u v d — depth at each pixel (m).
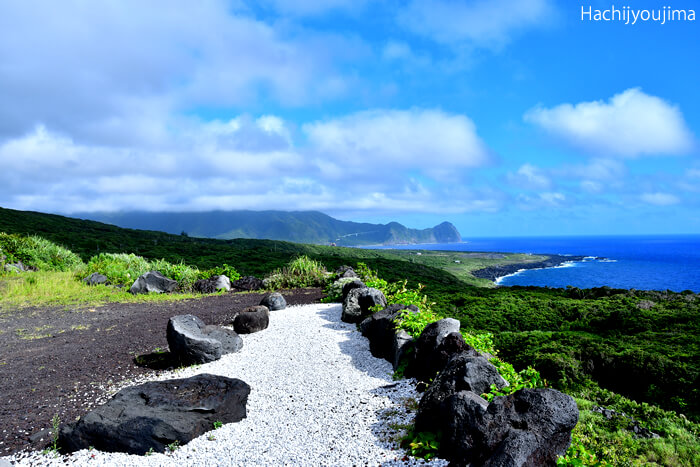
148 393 5.47
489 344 7.29
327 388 6.50
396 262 53.19
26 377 7.14
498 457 3.60
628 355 8.44
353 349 8.36
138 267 19.25
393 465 4.26
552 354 8.97
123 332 10.09
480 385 4.81
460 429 4.12
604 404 7.28
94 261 20.48
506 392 4.77
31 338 9.61
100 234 51.09
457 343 5.89
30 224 48.09
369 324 8.80
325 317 11.19
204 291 16.61
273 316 11.42
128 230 65.56
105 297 14.97
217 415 5.44
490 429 3.95
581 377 8.23
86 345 9.02
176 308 12.93
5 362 7.93
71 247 35.41
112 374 7.31
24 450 4.86
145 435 4.84
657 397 7.46
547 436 3.72
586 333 10.81
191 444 4.98
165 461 4.65
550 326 11.91
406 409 5.45
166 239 61.38
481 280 92.38
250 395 6.41
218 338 8.29
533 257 189.00
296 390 6.51
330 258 35.75
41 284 16.27
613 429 6.16
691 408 6.96
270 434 5.19
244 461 4.61
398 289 12.34
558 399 3.96
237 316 9.92
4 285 16.14
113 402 5.29
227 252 39.00
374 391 6.24
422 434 4.54
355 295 10.73
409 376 6.59
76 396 6.38
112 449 4.81
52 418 5.63
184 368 7.58
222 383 5.82
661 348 8.81
